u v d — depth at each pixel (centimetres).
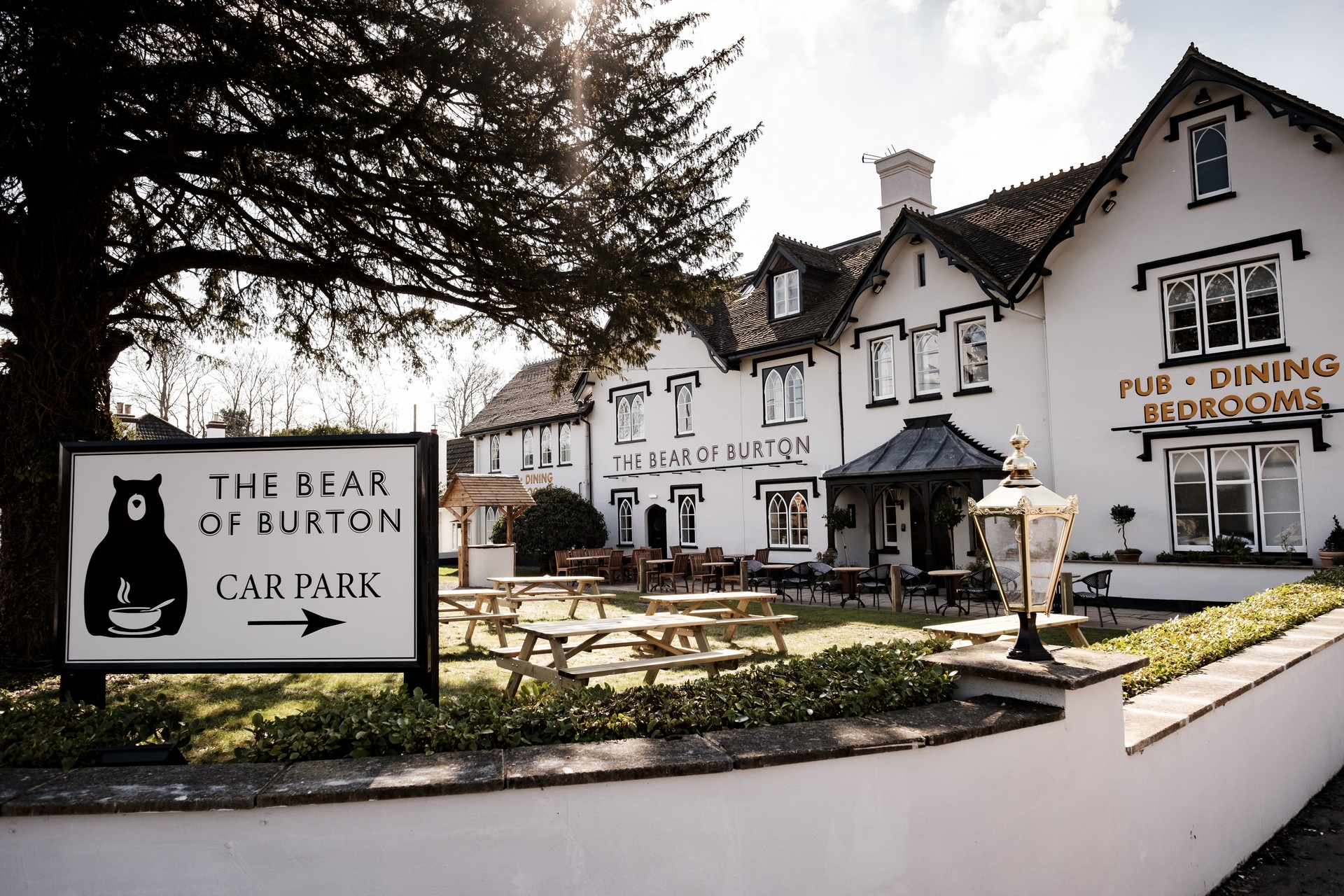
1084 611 1405
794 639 1154
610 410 2738
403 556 462
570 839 286
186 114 795
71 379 992
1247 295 1388
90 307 1009
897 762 323
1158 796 420
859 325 1953
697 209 1027
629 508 2642
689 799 295
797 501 2116
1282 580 1276
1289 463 1340
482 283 1068
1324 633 685
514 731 329
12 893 277
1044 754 362
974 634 760
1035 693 374
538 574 2638
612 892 288
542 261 1037
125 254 1163
